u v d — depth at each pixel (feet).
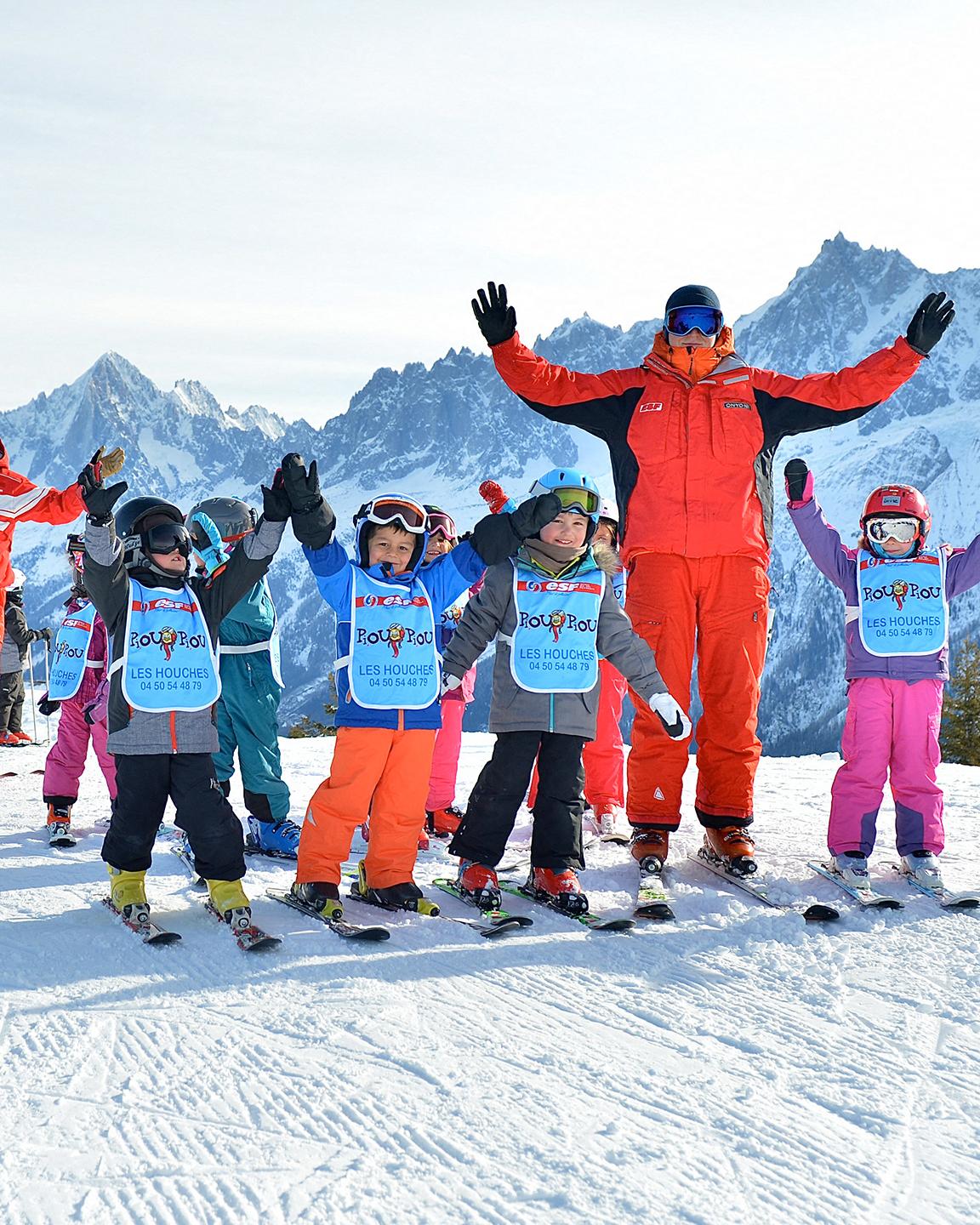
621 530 17.99
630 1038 10.85
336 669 15.40
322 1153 8.59
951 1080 9.91
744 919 14.67
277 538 14.51
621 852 18.88
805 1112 9.31
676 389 17.52
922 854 16.49
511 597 16.03
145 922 14.19
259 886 16.71
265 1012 11.44
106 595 14.15
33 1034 10.89
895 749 16.74
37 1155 8.56
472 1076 9.91
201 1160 8.48
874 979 12.49
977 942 13.73
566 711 15.57
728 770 17.21
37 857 18.69
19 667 41.01
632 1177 8.21
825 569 17.39
